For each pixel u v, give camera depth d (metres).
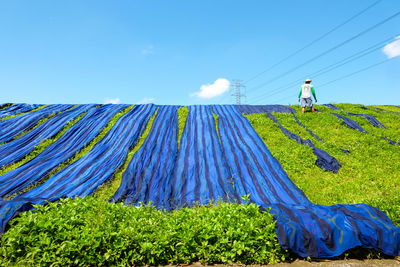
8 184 7.59
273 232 4.41
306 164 9.00
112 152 10.12
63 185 7.70
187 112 15.10
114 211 4.91
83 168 8.79
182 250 4.13
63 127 12.23
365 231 4.45
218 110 15.37
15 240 3.85
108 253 3.89
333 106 16.73
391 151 9.95
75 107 15.13
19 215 4.81
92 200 5.45
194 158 9.59
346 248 4.31
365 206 5.37
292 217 4.70
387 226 4.63
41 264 3.75
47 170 8.59
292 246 4.20
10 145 10.38
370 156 9.70
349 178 8.23
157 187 7.71
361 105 17.00
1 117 13.46
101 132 12.13
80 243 3.86
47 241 3.84
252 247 4.25
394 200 6.02
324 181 8.05
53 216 4.48
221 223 4.55
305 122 13.27
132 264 4.04
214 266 4.09
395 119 13.70
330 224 4.55
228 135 11.53
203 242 4.16
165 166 9.00
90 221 4.45
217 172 8.56
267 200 6.92
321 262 4.26
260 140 10.90
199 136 11.48
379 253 4.46
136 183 7.90
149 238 4.19
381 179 7.92
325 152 9.61
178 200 7.12
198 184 7.89
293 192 7.33
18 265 3.67
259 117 13.49
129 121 13.03
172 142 10.98
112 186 7.83
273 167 8.80
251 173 8.48
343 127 12.50
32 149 10.16
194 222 4.55
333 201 6.82
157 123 13.05
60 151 10.14
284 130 11.98
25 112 14.72
